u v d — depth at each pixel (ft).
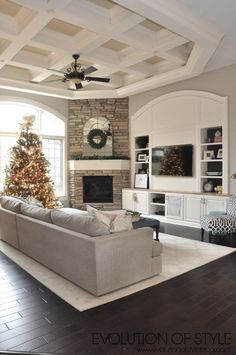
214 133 21.66
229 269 12.32
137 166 26.94
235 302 9.39
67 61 18.88
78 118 27.35
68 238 10.62
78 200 26.76
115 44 17.85
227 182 20.13
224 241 16.90
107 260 9.80
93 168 26.43
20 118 25.77
